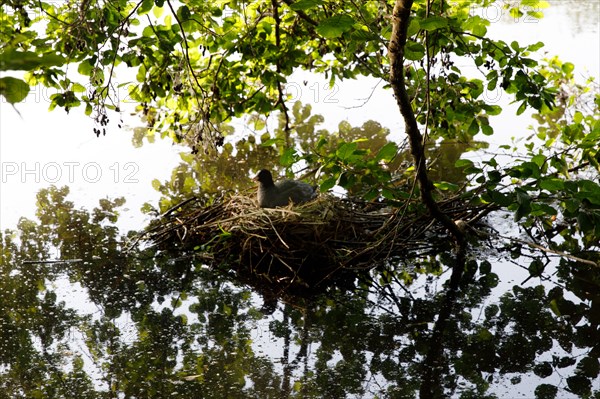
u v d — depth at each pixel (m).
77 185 10.97
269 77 9.09
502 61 7.82
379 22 7.62
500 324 6.75
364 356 6.26
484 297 7.33
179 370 6.04
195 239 8.65
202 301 7.45
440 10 7.64
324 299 7.41
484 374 5.89
